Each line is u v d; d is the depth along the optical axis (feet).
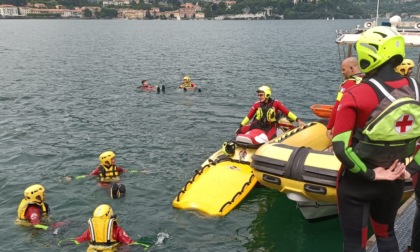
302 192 19.95
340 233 21.72
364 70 9.39
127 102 57.62
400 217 16.43
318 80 79.46
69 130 43.27
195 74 88.38
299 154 20.34
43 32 293.43
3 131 42.91
